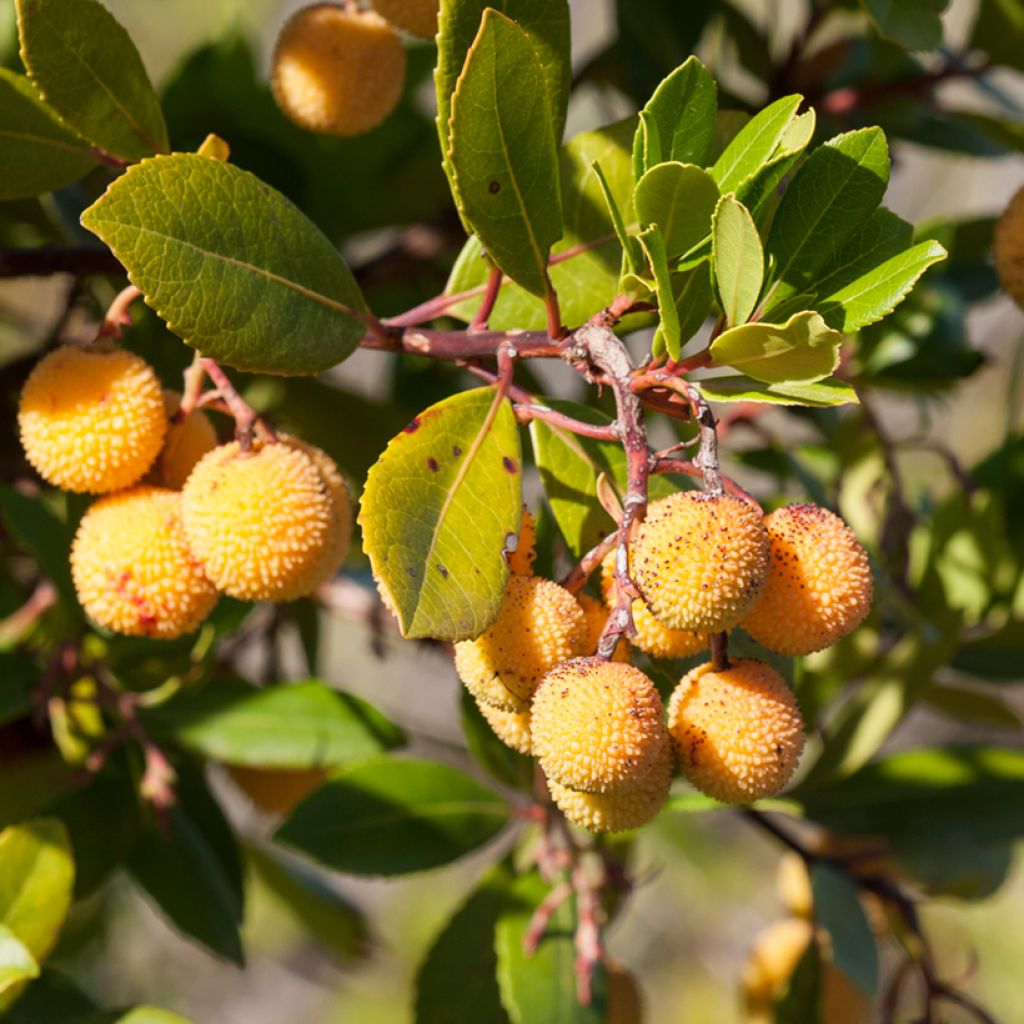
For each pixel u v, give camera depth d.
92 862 0.51
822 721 0.58
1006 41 0.58
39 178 0.47
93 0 0.44
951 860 0.55
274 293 0.43
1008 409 0.58
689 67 0.41
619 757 0.40
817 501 0.55
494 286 0.44
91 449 0.44
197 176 0.42
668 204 0.41
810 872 0.54
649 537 0.40
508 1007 0.50
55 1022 0.51
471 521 0.41
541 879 0.51
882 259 0.42
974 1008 0.54
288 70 0.49
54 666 0.51
